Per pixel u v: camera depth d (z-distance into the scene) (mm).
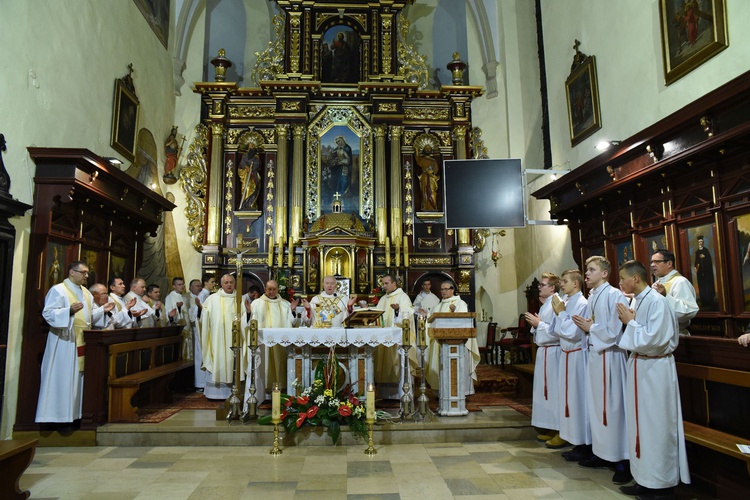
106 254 8328
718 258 5867
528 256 11844
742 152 5500
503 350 11133
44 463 5203
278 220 12023
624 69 7828
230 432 5895
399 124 12594
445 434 5992
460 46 13992
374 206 12383
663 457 4059
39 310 6180
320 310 7277
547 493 4324
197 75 12828
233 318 8047
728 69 5777
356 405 5977
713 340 4430
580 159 9250
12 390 5941
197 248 12031
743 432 4125
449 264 12320
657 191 6949
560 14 10117
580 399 5230
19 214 5887
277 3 12766
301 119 12375
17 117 6211
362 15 12969
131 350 6906
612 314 4688
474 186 9094
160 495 4273
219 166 12242
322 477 4723
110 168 7262
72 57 7590
